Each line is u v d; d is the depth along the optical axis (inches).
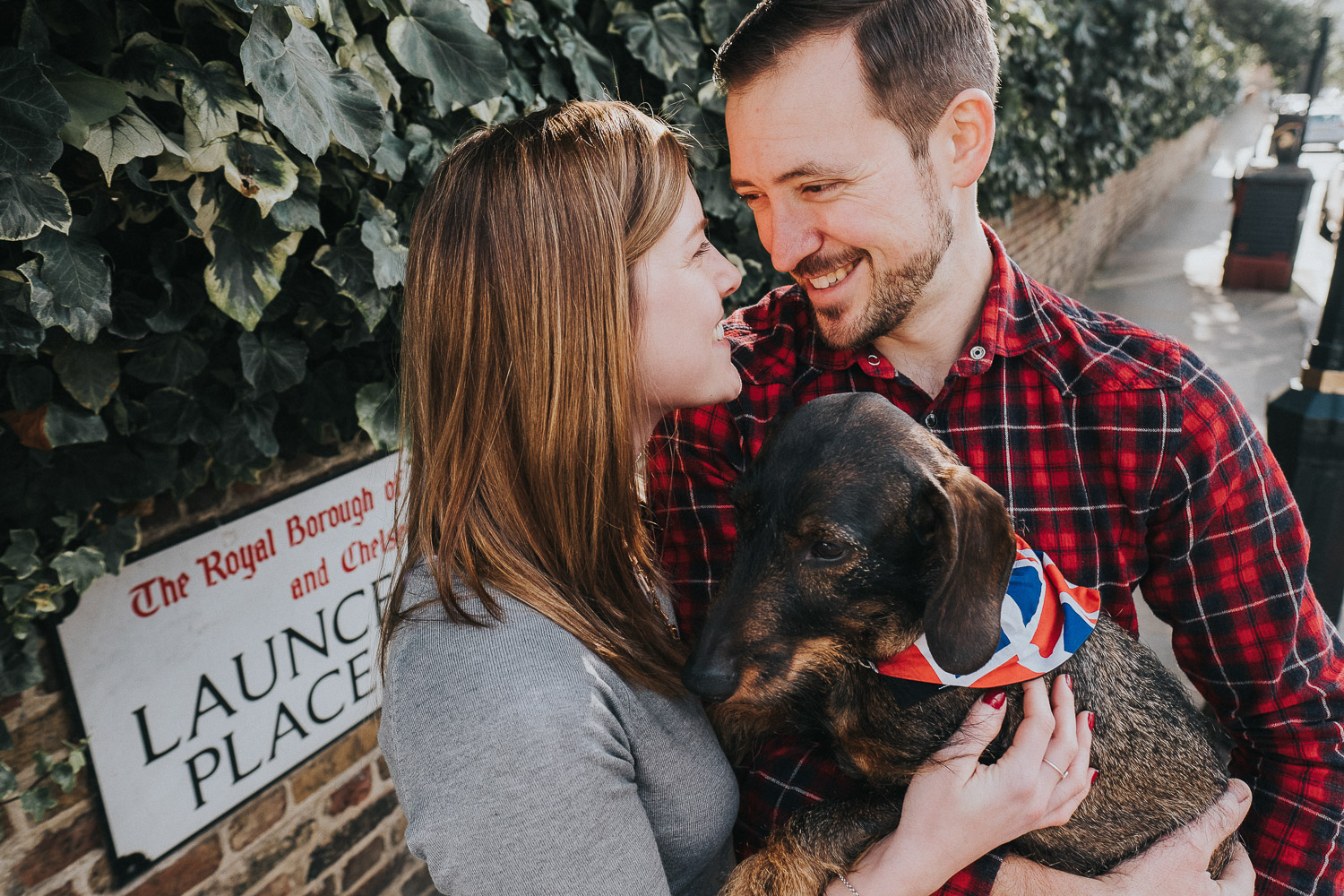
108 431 81.7
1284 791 70.8
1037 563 67.4
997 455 70.3
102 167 64.3
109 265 75.0
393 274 87.9
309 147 69.0
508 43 104.5
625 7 113.3
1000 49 238.1
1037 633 64.3
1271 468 68.9
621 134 55.2
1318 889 69.4
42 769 85.4
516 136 54.4
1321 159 1013.2
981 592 61.5
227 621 102.0
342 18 79.0
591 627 52.9
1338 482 159.2
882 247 63.9
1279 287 510.3
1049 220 386.0
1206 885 65.5
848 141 60.4
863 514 63.3
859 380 75.5
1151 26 366.6
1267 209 503.2
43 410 75.7
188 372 83.3
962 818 56.7
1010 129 258.5
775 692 63.3
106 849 94.0
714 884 66.7
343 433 105.3
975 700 65.3
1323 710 69.6
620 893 47.7
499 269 53.0
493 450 54.0
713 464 78.0
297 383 96.5
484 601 50.1
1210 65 768.3
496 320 53.6
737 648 61.7
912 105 60.6
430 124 97.1
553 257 52.6
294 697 111.7
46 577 81.0
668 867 57.9
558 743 46.0
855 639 66.8
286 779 113.8
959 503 62.8
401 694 49.1
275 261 79.6
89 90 63.0
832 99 59.8
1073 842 69.3
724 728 75.4
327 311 94.3
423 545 55.3
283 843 115.2
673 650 61.2
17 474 77.5
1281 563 68.1
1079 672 68.7
